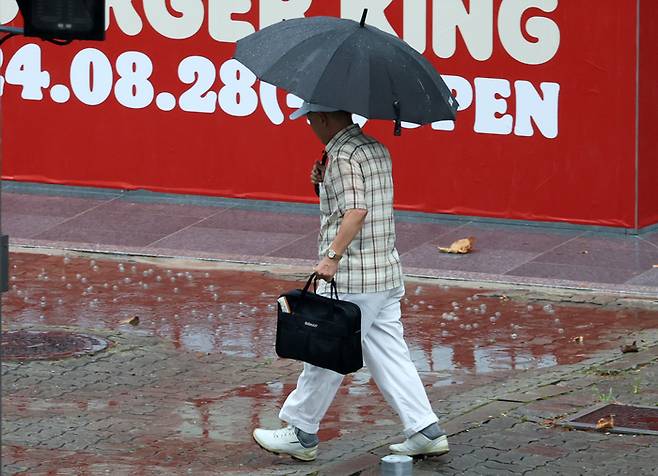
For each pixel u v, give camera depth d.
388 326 24.72
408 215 47.41
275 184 49.03
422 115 23.80
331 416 28.36
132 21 49.75
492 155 46.31
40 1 23.06
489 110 46.12
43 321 35.81
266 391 30.19
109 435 26.88
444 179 46.91
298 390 25.00
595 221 45.38
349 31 23.94
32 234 46.09
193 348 33.59
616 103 44.62
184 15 49.16
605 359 32.53
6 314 36.44
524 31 45.28
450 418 27.72
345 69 23.33
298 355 23.78
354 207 23.52
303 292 23.70
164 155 50.09
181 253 43.91
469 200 46.78
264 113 48.78
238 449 26.14
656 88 45.53
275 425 27.72
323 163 24.47
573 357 32.94
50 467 24.91
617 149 44.81
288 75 23.39
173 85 49.66
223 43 48.91
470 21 45.81
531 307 37.81
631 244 44.22
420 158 47.03
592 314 37.06
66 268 41.91
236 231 46.38
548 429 26.84
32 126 51.16
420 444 24.81
